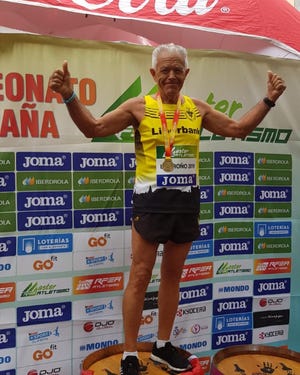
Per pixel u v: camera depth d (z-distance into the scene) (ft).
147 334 9.34
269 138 10.02
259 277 10.16
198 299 9.68
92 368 7.57
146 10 8.61
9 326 8.36
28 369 8.52
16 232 8.32
